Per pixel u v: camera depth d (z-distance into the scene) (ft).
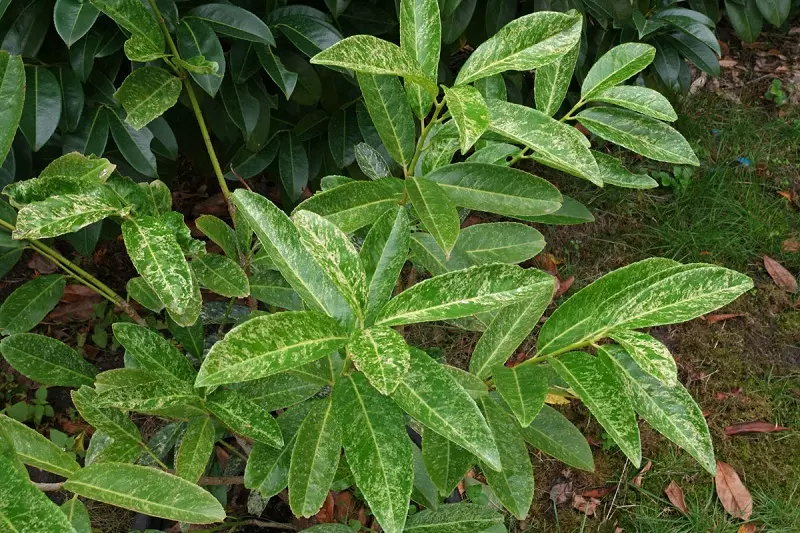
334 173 6.27
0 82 2.94
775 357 6.58
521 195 3.03
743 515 5.44
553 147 2.63
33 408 5.73
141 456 3.57
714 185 7.66
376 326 2.52
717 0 7.51
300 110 6.03
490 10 5.74
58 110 4.36
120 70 5.25
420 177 2.95
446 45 6.06
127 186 3.10
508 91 6.29
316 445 2.90
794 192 7.76
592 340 2.76
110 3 3.30
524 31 2.70
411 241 3.33
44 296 3.53
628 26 6.55
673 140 3.14
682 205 7.57
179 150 7.09
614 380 2.66
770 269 7.09
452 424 2.51
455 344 6.48
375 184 3.04
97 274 6.66
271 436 3.00
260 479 3.16
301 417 3.26
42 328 6.33
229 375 2.39
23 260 6.69
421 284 2.58
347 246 2.52
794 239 7.34
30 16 4.46
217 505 2.64
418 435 4.37
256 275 3.60
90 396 3.16
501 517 3.41
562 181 7.64
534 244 3.29
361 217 3.01
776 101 8.61
